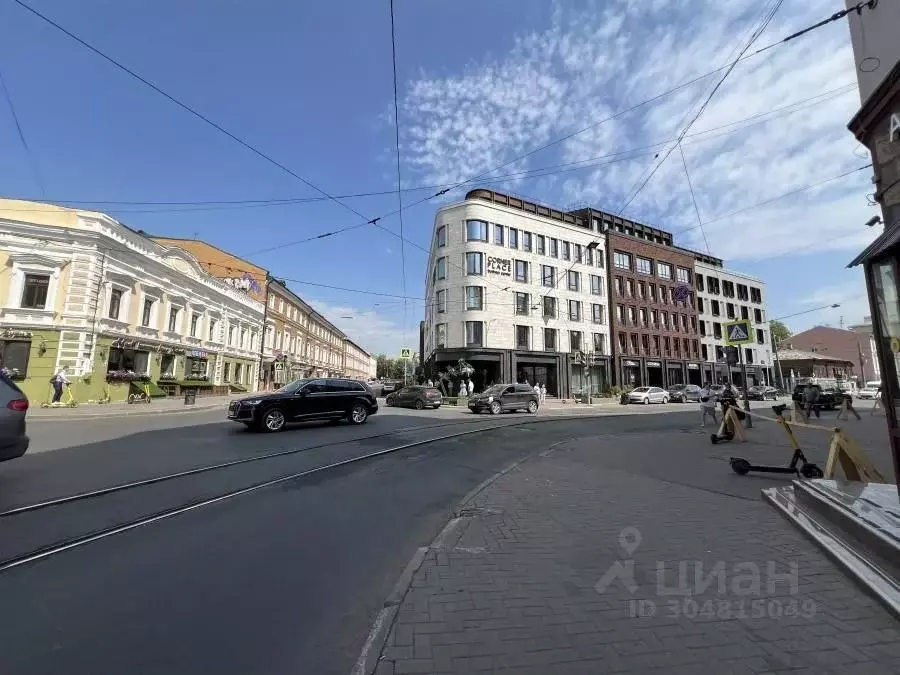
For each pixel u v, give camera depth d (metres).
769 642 2.78
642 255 49.56
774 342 63.06
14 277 20.77
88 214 22.45
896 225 4.24
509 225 40.12
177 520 5.29
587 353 40.75
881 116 6.70
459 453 10.29
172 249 28.84
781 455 9.70
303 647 2.87
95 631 3.00
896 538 3.62
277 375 47.50
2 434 6.03
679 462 9.04
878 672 2.48
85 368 21.94
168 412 20.39
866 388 38.50
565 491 6.69
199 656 2.75
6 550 4.31
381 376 136.50
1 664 2.63
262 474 7.64
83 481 6.80
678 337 51.44
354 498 6.39
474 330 37.50
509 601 3.34
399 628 2.97
